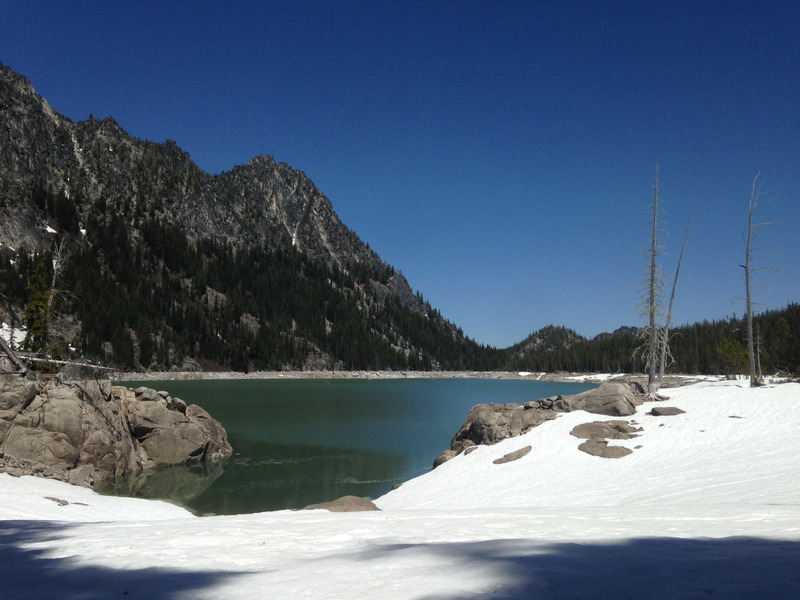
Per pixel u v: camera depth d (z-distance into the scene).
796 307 111.31
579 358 185.12
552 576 4.93
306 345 183.50
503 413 29.86
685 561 5.62
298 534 7.88
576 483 19.61
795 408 23.92
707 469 18.66
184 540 7.26
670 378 104.44
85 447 27.09
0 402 24.92
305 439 43.31
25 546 7.38
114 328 124.38
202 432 34.78
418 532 8.12
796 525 8.86
